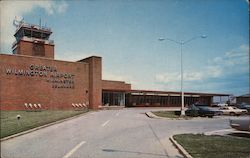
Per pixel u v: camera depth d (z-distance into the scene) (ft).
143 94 165.37
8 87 104.37
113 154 29.19
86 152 29.94
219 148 31.53
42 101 114.11
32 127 48.93
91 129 50.42
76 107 126.82
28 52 150.41
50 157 27.55
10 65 105.40
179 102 187.83
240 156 27.76
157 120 74.18
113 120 70.03
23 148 31.78
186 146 32.71
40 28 155.02
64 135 42.24
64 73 123.13
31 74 111.14
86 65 133.49
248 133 47.09
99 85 136.36
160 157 28.35
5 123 54.24
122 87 171.73
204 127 57.21
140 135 43.52
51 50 157.99
